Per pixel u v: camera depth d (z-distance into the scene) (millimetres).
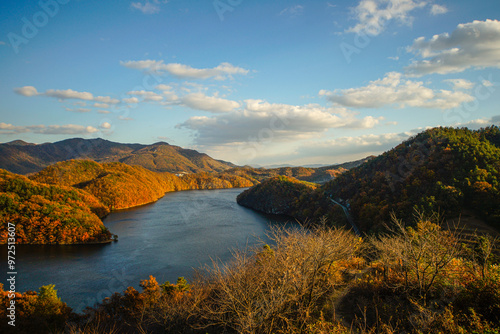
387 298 15602
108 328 24000
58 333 23172
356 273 21188
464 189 61250
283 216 126500
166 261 61719
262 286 15734
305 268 15406
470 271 14070
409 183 77750
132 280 51406
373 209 75625
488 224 50656
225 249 68312
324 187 138750
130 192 161125
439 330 10758
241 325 13344
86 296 44594
